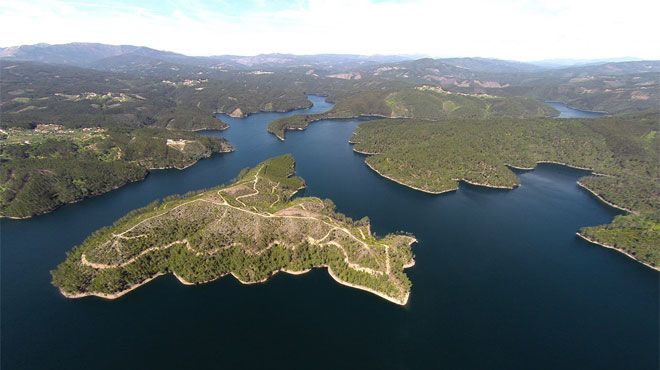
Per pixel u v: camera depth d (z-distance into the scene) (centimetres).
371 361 15838
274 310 18762
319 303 19275
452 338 17212
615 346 17000
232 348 16375
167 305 18950
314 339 16938
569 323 18388
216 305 19012
